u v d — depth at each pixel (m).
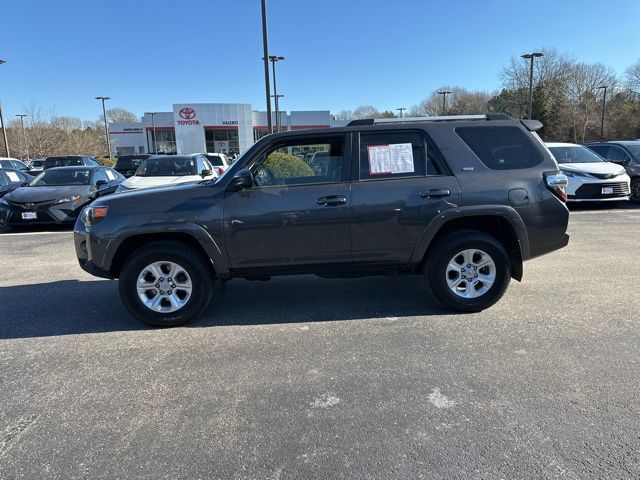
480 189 4.34
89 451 2.57
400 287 5.47
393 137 4.41
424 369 3.42
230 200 4.28
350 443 2.59
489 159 4.43
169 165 11.52
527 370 3.37
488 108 68.25
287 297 5.21
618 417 2.77
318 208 4.27
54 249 8.27
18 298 5.41
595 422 2.73
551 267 6.18
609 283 5.43
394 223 4.32
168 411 2.95
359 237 4.33
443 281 4.45
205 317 4.63
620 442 2.54
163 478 2.35
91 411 2.97
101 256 4.28
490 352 3.67
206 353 3.79
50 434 2.74
